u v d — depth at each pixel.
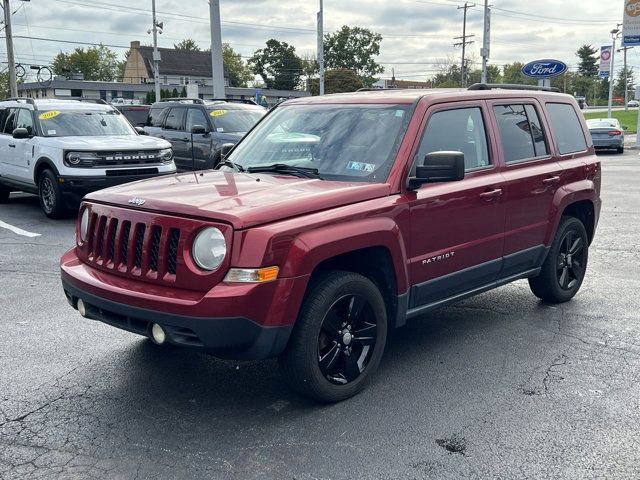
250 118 14.60
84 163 10.52
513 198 5.22
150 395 4.26
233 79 113.31
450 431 3.78
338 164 4.54
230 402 4.16
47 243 9.07
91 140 10.93
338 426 3.84
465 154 4.92
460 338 5.34
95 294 3.92
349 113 4.87
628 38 30.05
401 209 4.27
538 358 4.91
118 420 3.92
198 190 4.08
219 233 3.55
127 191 4.18
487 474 3.33
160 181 4.54
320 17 38.72
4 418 3.95
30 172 11.34
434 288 4.65
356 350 4.25
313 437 3.71
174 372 4.63
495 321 5.79
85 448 3.60
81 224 4.39
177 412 4.02
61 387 4.39
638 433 3.75
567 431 3.78
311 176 4.50
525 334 5.44
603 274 7.44
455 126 4.87
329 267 4.25
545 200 5.64
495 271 5.21
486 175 5.03
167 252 3.70
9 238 9.41
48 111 11.62
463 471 3.36
